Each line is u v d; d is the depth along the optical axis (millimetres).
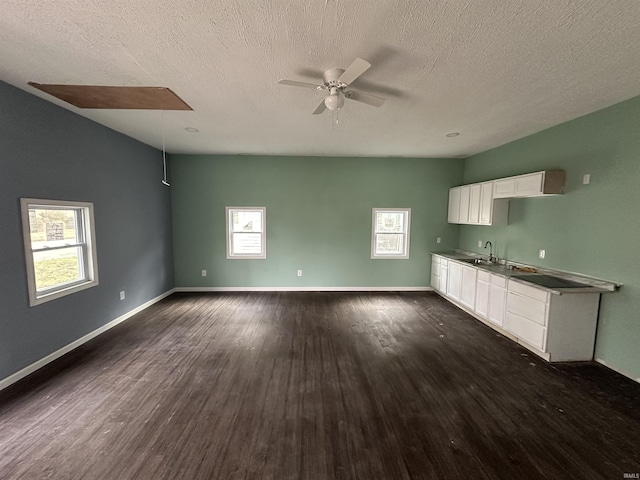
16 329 2656
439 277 5574
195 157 5582
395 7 1548
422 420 2223
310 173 5711
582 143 3227
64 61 2160
